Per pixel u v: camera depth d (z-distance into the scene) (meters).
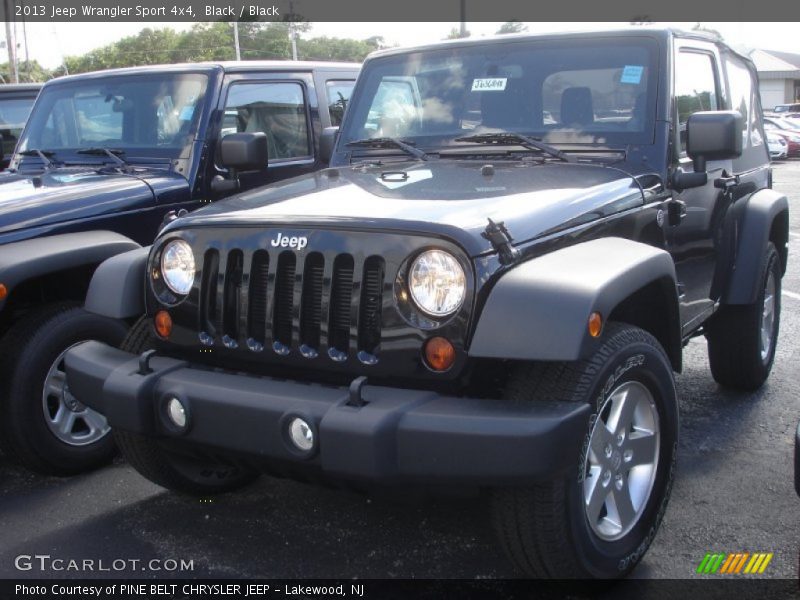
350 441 2.57
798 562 3.08
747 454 4.24
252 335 3.00
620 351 2.86
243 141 4.42
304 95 6.00
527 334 2.55
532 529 2.75
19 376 3.97
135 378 3.03
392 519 3.65
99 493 4.00
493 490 2.80
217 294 3.06
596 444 2.90
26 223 4.20
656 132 3.72
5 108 7.59
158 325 3.24
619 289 2.71
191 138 5.16
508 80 4.05
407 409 2.60
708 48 4.39
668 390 3.17
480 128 4.04
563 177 3.45
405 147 4.07
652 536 3.17
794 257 10.14
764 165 5.33
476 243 2.65
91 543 3.51
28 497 3.97
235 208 3.20
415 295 2.70
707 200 4.16
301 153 5.95
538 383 2.75
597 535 2.94
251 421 2.78
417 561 3.31
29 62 27.11
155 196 4.84
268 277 2.92
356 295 2.76
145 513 3.77
